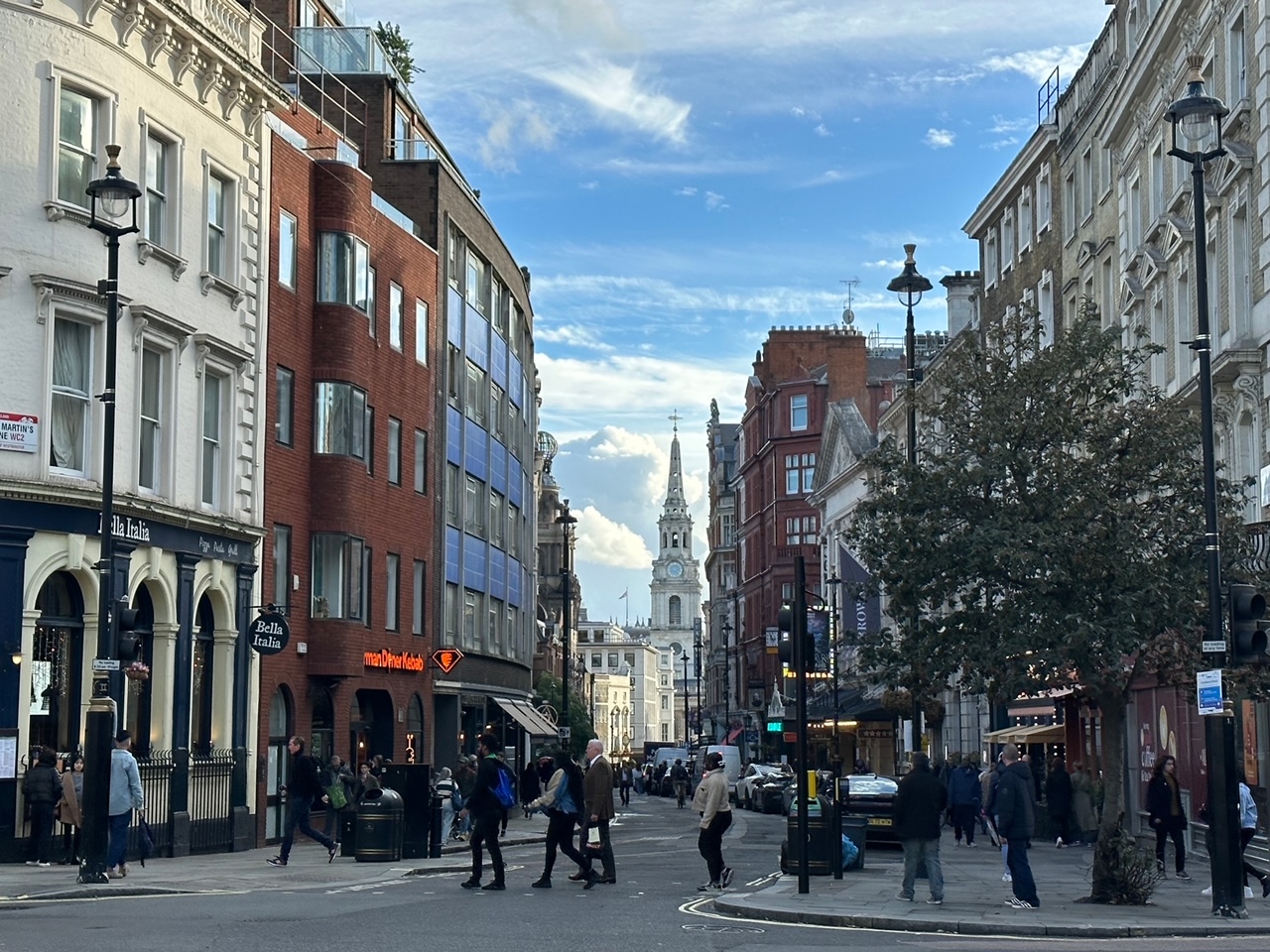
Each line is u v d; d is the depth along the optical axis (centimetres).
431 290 4319
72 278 2527
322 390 3512
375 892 1980
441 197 4444
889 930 1636
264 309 3225
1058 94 4628
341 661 3472
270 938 1375
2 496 2395
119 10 2662
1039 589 2019
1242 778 2605
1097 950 1401
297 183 3444
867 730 6875
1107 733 2036
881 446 2295
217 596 3020
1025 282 4931
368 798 2536
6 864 2330
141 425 2738
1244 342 2850
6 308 2439
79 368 2575
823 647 5769
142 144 2736
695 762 8169
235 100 3080
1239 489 2227
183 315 2880
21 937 1352
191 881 2078
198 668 2964
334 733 3562
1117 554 2028
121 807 2023
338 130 4394
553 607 11056
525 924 1555
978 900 1905
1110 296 4041
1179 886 2156
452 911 1686
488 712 5247
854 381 9350
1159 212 3562
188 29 2841
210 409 3041
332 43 4497
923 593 2155
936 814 1870
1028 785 1839
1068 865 2670
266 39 4288
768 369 9888
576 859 2095
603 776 2162
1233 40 2969
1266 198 2759
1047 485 2111
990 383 2222
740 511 11088
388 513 3931
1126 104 3725
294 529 3384
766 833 4003
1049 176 4656
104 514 2003
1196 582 2031
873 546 2200
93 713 1950
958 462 2175
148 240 2756
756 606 10100
